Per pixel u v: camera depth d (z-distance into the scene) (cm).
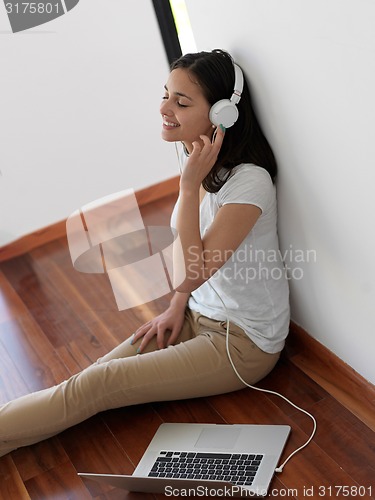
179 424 212
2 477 209
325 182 191
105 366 213
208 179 205
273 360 222
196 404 219
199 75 194
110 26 301
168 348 217
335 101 173
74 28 297
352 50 161
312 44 172
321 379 221
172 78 199
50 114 307
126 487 194
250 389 221
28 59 296
